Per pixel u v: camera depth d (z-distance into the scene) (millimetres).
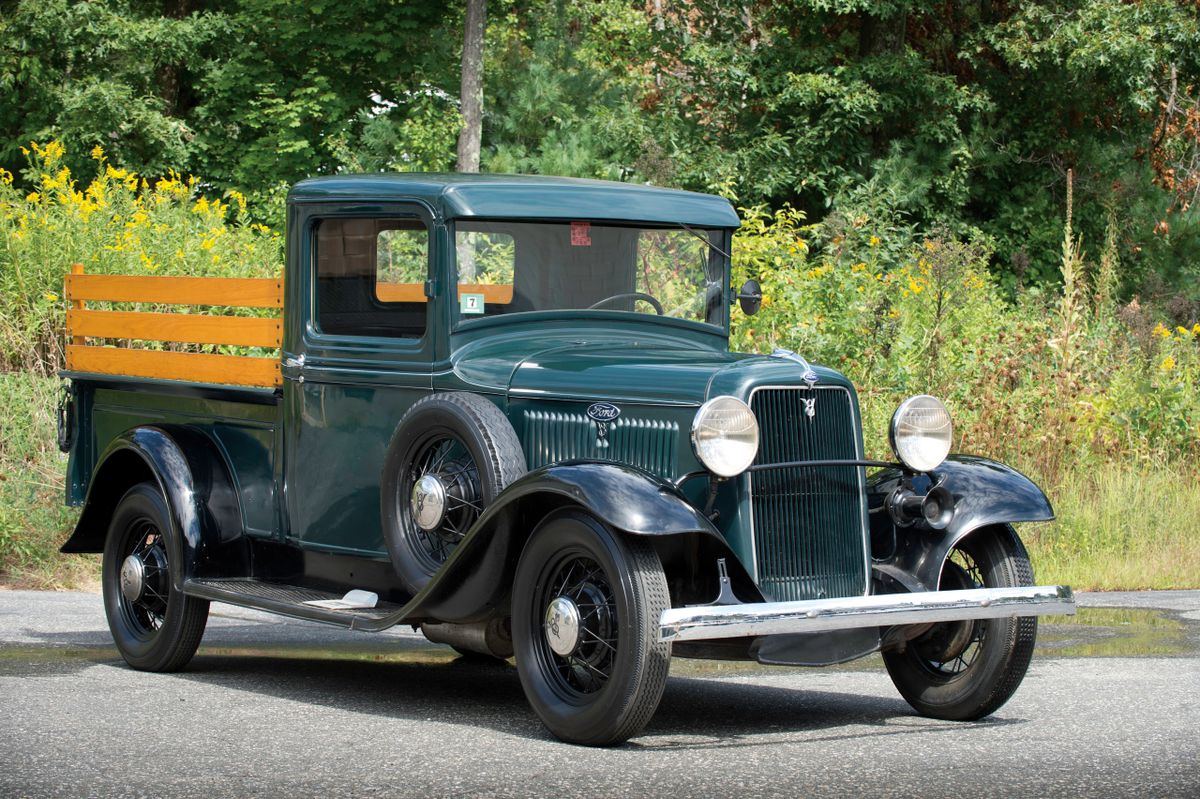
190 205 15094
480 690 6113
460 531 5402
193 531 6293
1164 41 20875
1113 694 5785
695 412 5051
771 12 22484
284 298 6293
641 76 22703
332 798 3938
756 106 21984
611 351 5672
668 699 5895
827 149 21109
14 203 12961
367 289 5977
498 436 5230
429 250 5734
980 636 5324
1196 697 5699
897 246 18078
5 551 9531
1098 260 21781
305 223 6188
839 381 5328
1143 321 12875
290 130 19688
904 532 5496
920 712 5496
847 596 5234
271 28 20547
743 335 11281
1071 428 11281
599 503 4605
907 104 21438
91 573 9602
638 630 4570
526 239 5887
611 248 6098
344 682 6254
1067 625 8008
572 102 21125
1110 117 22656
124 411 7121
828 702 5863
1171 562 10164
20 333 11367
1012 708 5520
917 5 21438
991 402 11062
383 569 5945
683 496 4750
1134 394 11961
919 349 11633
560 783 4121
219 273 12562
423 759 4453
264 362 6348
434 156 19078
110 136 19516
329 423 6062
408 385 5762
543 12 22125
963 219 22062
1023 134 22469
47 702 5430
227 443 6562
